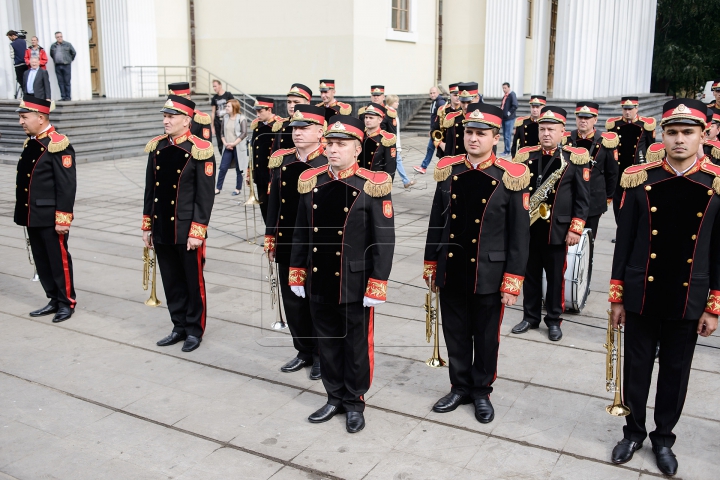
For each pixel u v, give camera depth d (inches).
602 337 223.9
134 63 745.6
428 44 881.5
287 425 170.7
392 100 464.4
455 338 174.1
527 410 176.2
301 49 765.9
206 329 233.9
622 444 155.2
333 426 170.1
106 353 214.5
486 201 164.7
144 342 223.3
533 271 224.8
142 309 253.9
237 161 449.7
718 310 141.0
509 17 812.0
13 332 231.0
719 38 1141.7
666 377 148.9
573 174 216.7
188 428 169.3
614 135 272.5
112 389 189.9
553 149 219.9
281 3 768.9
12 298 265.1
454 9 894.4
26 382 193.9
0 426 170.1
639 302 146.1
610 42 778.8
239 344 221.8
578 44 709.9
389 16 794.8
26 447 160.9
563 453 156.6
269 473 150.3
